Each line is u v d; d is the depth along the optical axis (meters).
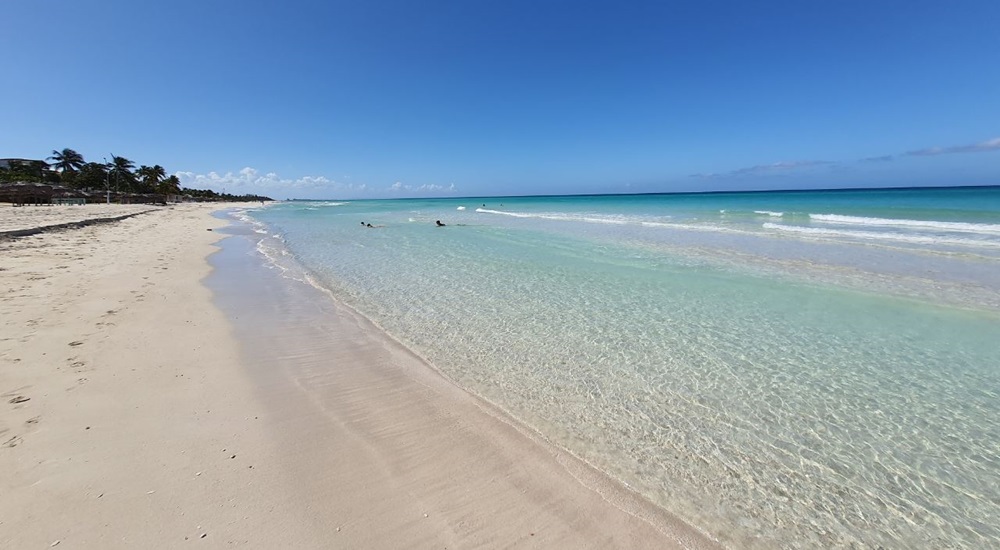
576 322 7.48
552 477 3.50
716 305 8.36
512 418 4.41
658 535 2.94
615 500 3.26
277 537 2.70
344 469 3.45
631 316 7.78
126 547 2.53
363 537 2.76
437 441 3.95
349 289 9.93
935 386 5.09
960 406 4.64
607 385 5.18
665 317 7.70
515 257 14.21
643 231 21.23
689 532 2.98
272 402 4.52
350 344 6.42
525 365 5.75
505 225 27.59
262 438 3.81
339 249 16.84
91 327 6.29
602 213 36.81
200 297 8.67
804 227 20.27
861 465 3.72
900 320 7.32
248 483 3.18
